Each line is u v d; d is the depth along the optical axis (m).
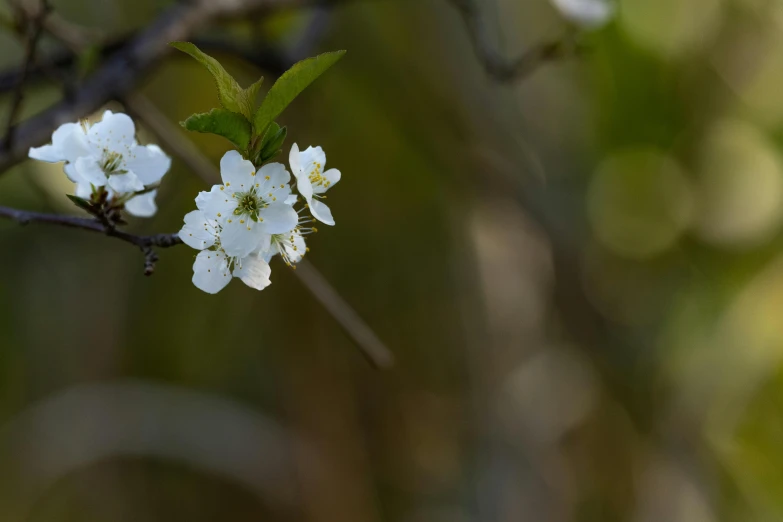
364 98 1.30
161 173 0.65
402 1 1.23
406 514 1.43
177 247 1.37
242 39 0.94
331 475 1.35
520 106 1.31
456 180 1.34
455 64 1.26
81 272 1.42
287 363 1.40
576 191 1.40
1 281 1.40
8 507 1.26
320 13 0.90
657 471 1.36
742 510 1.45
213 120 0.61
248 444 1.32
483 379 1.35
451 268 1.43
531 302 1.36
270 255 0.62
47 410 1.28
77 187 0.65
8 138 0.69
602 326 1.37
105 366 1.41
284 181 0.62
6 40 1.19
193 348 1.45
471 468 1.36
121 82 0.73
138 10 1.19
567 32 0.82
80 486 1.43
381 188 1.41
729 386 1.45
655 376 1.40
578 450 1.33
